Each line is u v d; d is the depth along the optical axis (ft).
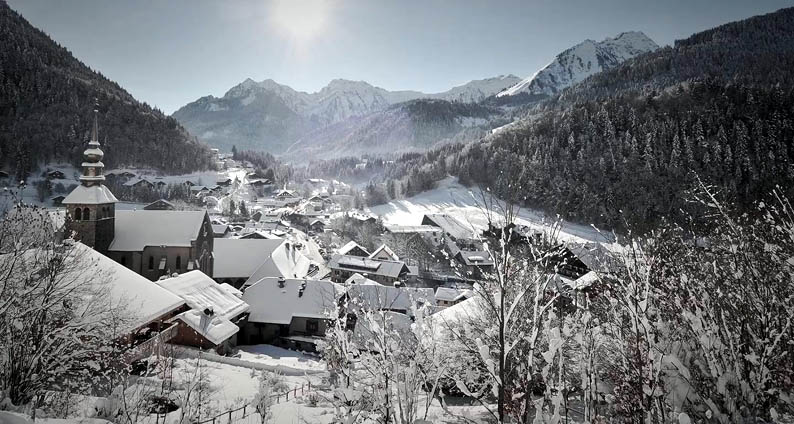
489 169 583.17
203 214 216.33
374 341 35.88
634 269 32.89
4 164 562.25
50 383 65.16
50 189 522.47
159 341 106.93
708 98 553.64
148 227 206.59
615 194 367.45
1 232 57.72
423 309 36.42
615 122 561.02
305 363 139.44
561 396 27.53
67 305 65.57
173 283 150.71
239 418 72.95
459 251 333.21
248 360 133.08
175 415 60.90
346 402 36.55
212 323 138.10
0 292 53.98
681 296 34.71
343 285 183.52
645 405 28.40
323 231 479.82
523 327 35.17
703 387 30.99
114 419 49.88
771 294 31.76
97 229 187.11
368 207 632.38
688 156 410.31
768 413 31.42
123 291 114.01
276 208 632.38
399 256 378.73
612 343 38.34
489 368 28.04
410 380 33.45
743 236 34.88
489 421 45.52
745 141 424.87
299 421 71.61
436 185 648.79
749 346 33.27
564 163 482.69
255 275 236.02
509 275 30.40
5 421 37.47
